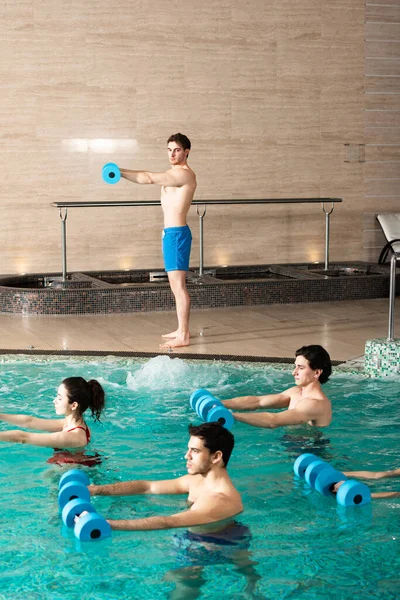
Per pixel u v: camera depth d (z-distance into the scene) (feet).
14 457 13.82
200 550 10.41
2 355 21.85
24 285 31.96
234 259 35.68
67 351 22.52
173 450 14.33
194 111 34.40
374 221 37.58
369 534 10.93
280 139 35.68
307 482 12.68
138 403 17.39
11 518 11.37
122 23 33.09
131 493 12.23
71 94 32.78
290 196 36.17
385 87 37.01
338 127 36.52
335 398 17.88
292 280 30.96
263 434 15.16
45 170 32.81
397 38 36.94
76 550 10.38
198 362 21.27
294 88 35.65
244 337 24.64
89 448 14.37
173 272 23.41
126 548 10.42
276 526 11.14
